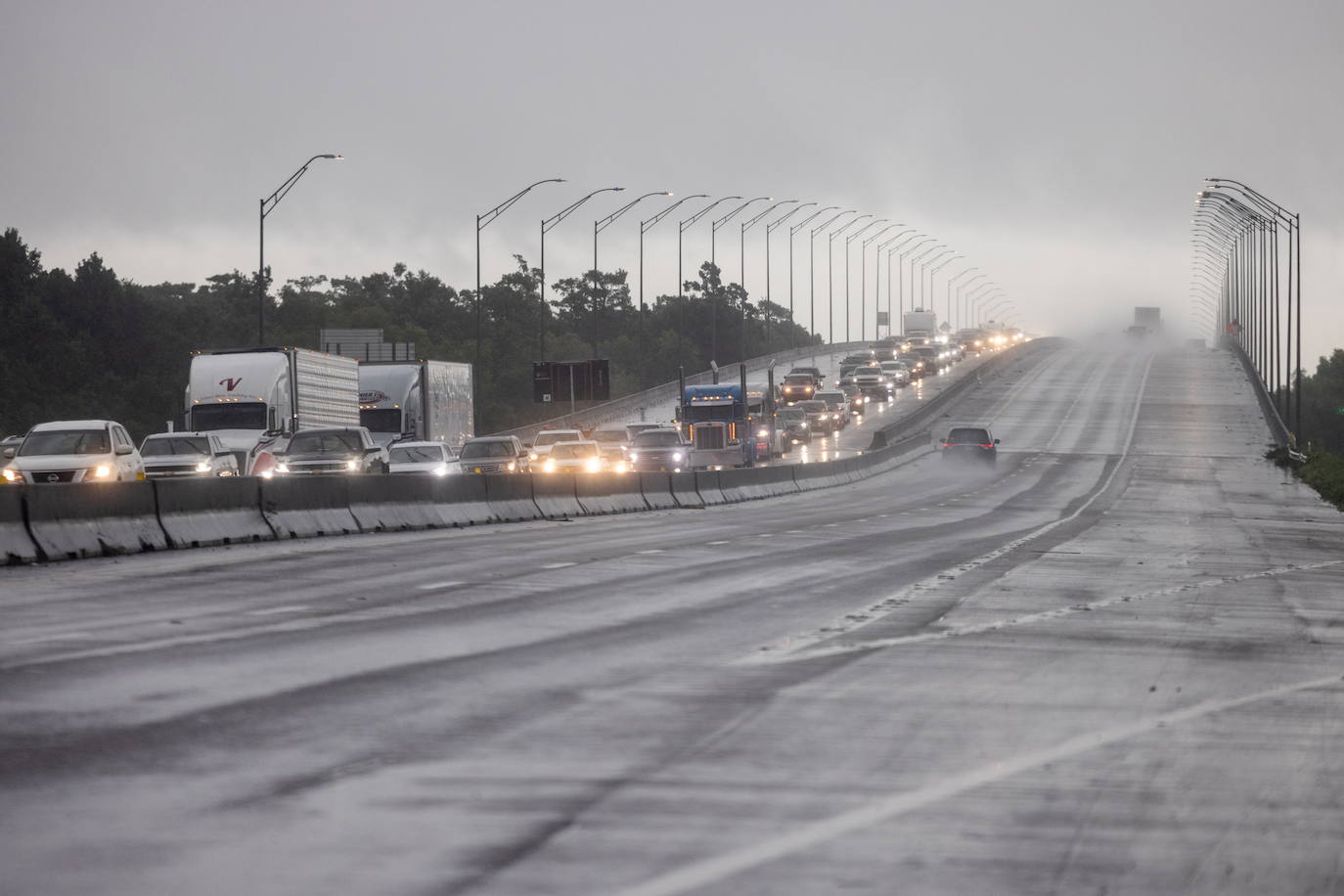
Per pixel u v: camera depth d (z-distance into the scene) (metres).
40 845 20.55
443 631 43.31
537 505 110.31
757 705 31.95
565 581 58.69
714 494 144.62
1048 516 118.00
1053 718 31.03
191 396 141.88
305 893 18.59
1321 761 27.31
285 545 77.25
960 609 50.50
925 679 35.75
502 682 34.56
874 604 52.00
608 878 19.39
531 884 19.08
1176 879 19.84
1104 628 46.16
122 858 20.00
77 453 104.88
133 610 47.06
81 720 29.20
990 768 26.22
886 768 26.09
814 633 43.94
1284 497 158.75
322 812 22.55
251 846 20.66
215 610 47.28
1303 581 64.31
